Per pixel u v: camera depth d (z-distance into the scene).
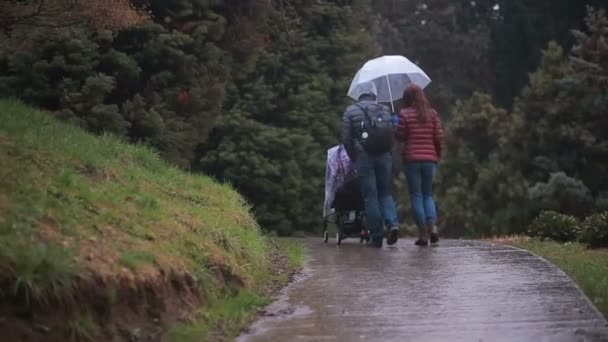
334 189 15.44
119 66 15.93
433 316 8.19
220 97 17.67
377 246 14.30
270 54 23.80
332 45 26.19
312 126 24.77
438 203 33.47
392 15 52.25
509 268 10.85
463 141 33.78
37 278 6.52
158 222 9.09
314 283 10.11
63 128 12.30
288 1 24.92
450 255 12.37
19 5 12.30
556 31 43.75
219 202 12.09
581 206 26.48
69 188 8.71
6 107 12.17
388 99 17.23
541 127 29.08
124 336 7.01
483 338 7.37
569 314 8.17
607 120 28.00
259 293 9.46
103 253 7.48
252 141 22.33
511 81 46.75
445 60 51.72
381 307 8.63
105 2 12.55
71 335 6.57
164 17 17.17
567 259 12.20
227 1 18.66
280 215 23.27
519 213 29.41
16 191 7.91
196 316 7.88
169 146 16.52
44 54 15.25
